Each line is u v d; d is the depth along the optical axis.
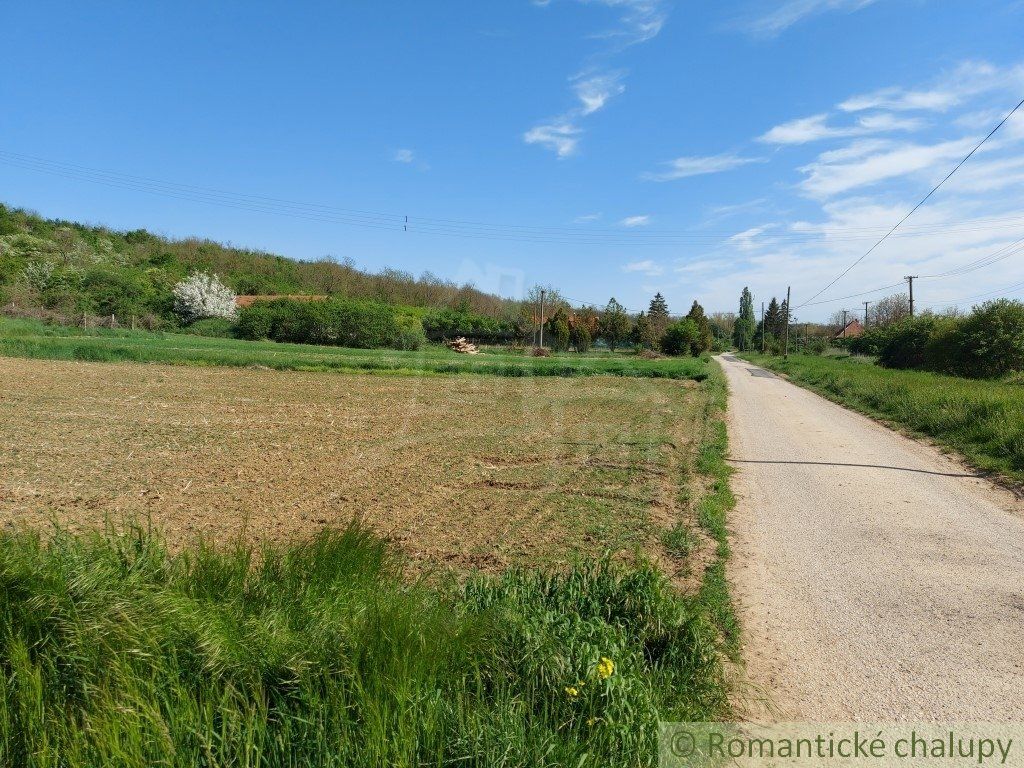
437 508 8.35
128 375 24.19
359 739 3.11
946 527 8.33
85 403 16.98
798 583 6.31
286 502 8.48
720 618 5.31
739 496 9.91
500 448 12.81
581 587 4.94
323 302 51.66
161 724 3.01
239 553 4.57
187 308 54.06
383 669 3.38
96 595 3.83
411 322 41.53
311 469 10.54
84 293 51.34
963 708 4.14
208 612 3.72
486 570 6.14
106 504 8.16
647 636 4.47
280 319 50.09
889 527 8.31
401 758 2.95
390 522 7.70
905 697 4.26
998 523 8.55
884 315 94.50
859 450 14.40
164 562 4.54
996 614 5.61
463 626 3.79
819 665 4.68
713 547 7.30
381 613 3.78
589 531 7.49
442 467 10.91
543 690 3.62
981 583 6.36
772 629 5.27
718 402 22.53
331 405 18.84
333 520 7.70
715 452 13.02
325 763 2.99
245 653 3.48
